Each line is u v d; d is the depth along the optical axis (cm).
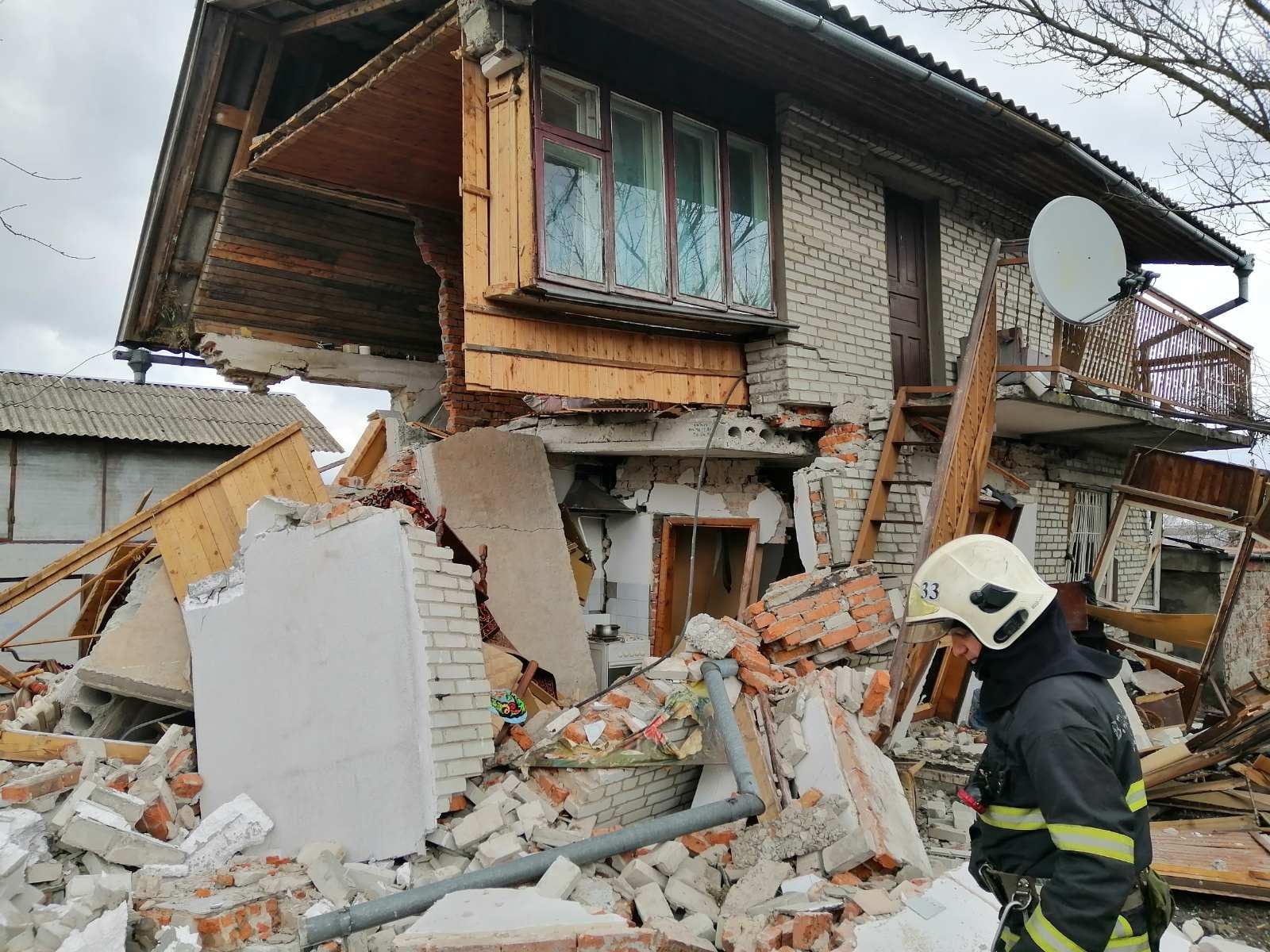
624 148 625
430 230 907
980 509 877
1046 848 200
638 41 628
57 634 1350
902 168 804
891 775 433
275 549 460
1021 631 204
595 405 757
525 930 266
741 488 792
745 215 700
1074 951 175
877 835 373
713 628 488
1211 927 405
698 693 447
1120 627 787
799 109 707
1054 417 826
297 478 643
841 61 648
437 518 641
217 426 1584
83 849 381
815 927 311
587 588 852
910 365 838
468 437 750
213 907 333
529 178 555
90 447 1443
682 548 846
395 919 305
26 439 1389
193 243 916
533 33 566
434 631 403
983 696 214
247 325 966
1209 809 525
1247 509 758
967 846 455
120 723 557
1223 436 1008
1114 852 177
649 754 425
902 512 760
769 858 386
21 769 474
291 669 442
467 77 575
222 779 467
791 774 426
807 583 598
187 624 505
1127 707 603
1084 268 656
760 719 447
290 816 430
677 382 672
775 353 704
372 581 409
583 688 700
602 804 418
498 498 742
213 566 593
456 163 802
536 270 553
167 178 847
